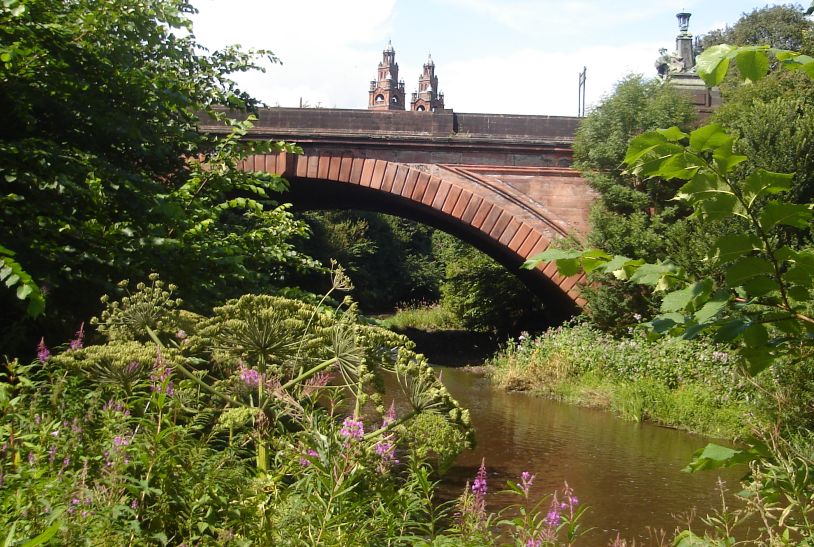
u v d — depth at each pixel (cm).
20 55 712
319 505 294
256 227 1116
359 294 4781
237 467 343
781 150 1738
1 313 721
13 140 746
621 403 1483
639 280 232
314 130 2116
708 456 261
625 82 2070
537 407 1548
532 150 2127
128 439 326
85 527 271
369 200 2556
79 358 400
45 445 338
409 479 374
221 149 1023
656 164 219
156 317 434
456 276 3350
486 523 343
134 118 860
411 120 2131
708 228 1566
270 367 414
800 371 879
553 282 2134
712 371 1419
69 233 718
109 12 816
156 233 773
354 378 391
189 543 285
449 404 355
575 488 914
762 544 336
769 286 222
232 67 1055
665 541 717
